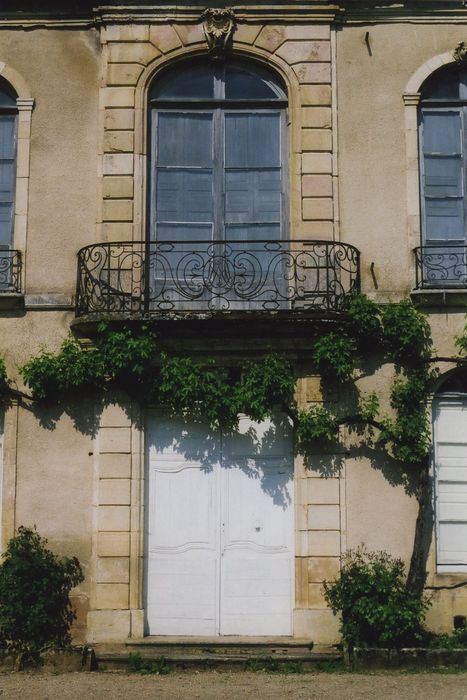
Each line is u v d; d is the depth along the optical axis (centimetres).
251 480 990
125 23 1041
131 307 977
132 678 860
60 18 1048
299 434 955
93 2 1045
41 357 977
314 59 1034
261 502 987
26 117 1031
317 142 1019
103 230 1005
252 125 1048
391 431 955
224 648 932
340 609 928
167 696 790
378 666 884
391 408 977
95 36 1049
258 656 903
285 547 978
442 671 873
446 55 1035
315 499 965
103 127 1023
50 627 937
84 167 1023
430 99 1043
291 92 1032
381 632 898
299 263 994
